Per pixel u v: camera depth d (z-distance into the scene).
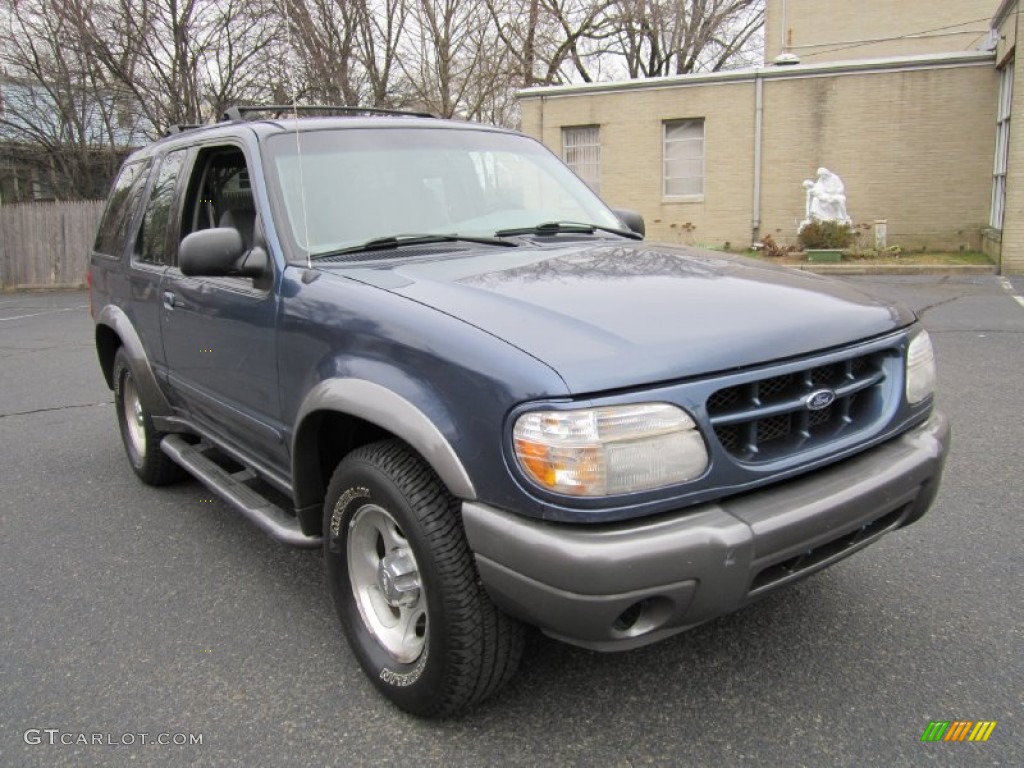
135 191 4.85
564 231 3.73
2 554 4.07
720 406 2.28
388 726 2.65
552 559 2.08
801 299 2.69
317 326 2.82
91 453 5.76
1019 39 13.03
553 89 18.91
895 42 21.45
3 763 2.52
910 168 16.77
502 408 2.16
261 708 2.77
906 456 2.62
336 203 3.33
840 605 3.26
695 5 28.56
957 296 11.14
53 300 17.05
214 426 3.91
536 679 2.86
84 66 20.52
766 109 17.41
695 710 2.66
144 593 3.62
